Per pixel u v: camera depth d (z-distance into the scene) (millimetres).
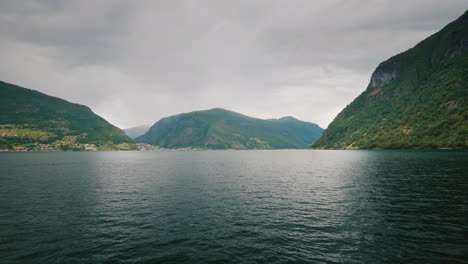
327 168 80875
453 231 21203
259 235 21234
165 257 17172
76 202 33750
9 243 19484
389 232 21281
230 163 116750
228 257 17109
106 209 30031
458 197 33656
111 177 61344
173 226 23781
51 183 51062
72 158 156500
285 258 16844
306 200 34375
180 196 37781
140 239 20516
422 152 149000
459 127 180625
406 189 39938
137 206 31516
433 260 16172
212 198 36250
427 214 26219
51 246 19000
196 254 17641
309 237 20578
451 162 79375
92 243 19641
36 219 25906
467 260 16031
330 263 16000
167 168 88438
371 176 56281
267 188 44594
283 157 177750
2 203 33062
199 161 135250
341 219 25312
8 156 179625
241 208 30359
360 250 17922
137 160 143500
